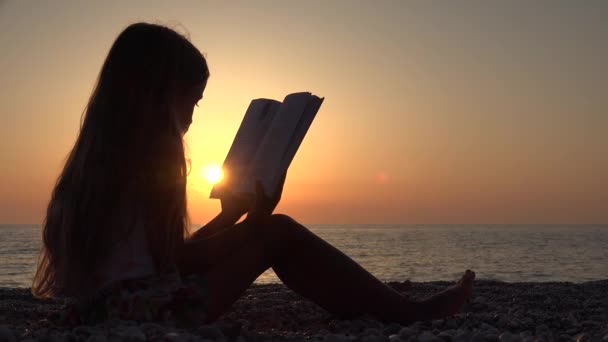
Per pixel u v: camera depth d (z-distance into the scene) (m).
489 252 48.94
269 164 2.10
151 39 2.12
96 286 2.06
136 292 2.02
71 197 2.05
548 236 117.19
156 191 2.03
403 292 3.99
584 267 28.73
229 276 2.17
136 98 2.06
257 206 2.14
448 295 2.55
